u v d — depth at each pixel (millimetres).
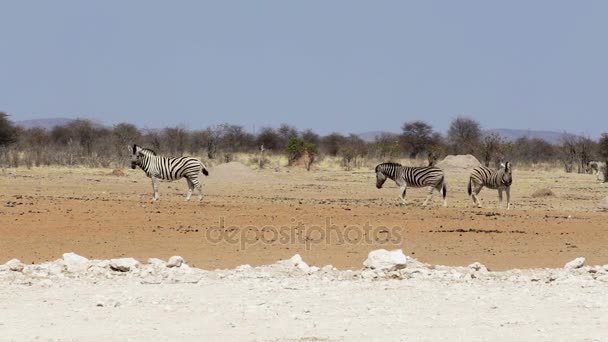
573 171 178375
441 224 64938
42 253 50844
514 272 43250
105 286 37531
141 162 78688
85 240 55250
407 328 30016
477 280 40344
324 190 106562
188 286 37625
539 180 138250
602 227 65500
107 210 67438
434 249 54594
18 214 63938
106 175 124375
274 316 31641
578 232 62625
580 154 184250
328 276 41344
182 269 42000
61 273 41094
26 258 49125
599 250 55250
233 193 97688
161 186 106125
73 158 152125
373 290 37094
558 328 30219
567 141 198000
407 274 41438
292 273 42281
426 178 82250
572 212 78750
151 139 199125
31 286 37344
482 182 83062
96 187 101188
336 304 34031
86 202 73312
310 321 30938
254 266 47000
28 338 28109
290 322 30766
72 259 43000
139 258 49562
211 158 190625
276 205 74875
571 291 37094
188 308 32906
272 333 29141
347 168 166500
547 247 56156
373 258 42938
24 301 34031
